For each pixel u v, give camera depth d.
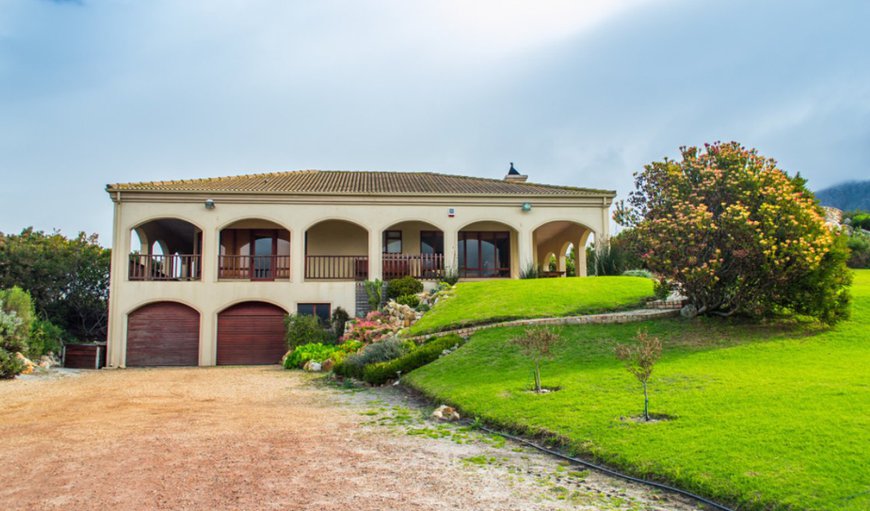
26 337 17.97
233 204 23.41
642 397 8.52
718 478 5.43
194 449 7.25
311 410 10.25
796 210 13.38
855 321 13.30
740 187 14.06
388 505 5.21
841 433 6.16
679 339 13.03
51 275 27.84
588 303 17.14
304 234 23.75
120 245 22.47
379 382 13.24
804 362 10.33
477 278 27.61
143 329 22.34
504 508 5.16
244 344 22.75
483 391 10.16
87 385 14.45
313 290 23.06
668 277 14.62
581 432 7.33
